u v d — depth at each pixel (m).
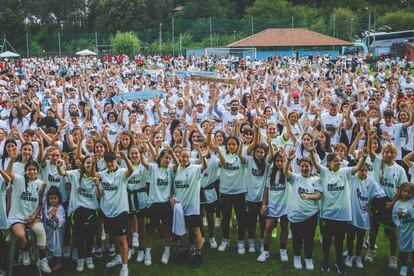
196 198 7.28
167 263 7.46
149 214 7.37
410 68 33.22
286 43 54.72
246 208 7.76
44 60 44.38
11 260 6.91
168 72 28.09
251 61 39.97
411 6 79.50
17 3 88.12
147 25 76.12
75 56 56.97
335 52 54.69
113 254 7.84
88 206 7.10
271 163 7.51
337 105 11.52
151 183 7.37
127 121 11.25
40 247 6.99
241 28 61.62
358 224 7.07
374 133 7.51
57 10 88.88
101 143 7.76
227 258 7.63
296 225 7.08
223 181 7.74
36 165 7.17
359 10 74.56
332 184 6.90
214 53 52.69
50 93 15.40
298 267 7.18
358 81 16.59
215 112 11.55
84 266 7.37
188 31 61.09
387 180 7.32
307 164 7.02
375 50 50.56
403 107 10.70
